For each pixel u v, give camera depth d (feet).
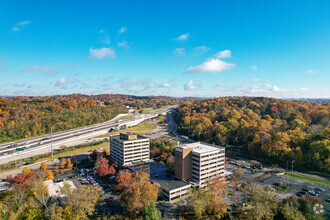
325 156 456.45
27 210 260.42
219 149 399.85
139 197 284.00
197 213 279.69
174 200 336.49
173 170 411.95
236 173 414.41
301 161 482.69
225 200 333.01
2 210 244.01
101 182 412.77
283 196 342.44
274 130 651.66
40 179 367.45
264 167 496.23
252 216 271.28
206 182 360.69
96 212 300.81
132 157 501.97
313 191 360.69
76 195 265.75
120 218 277.03
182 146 416.26
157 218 257.75
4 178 435.12
